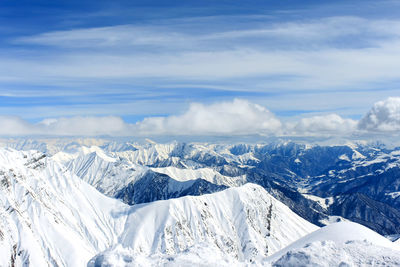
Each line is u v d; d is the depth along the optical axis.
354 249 89.31
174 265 86.94
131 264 88.94
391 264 79.12
